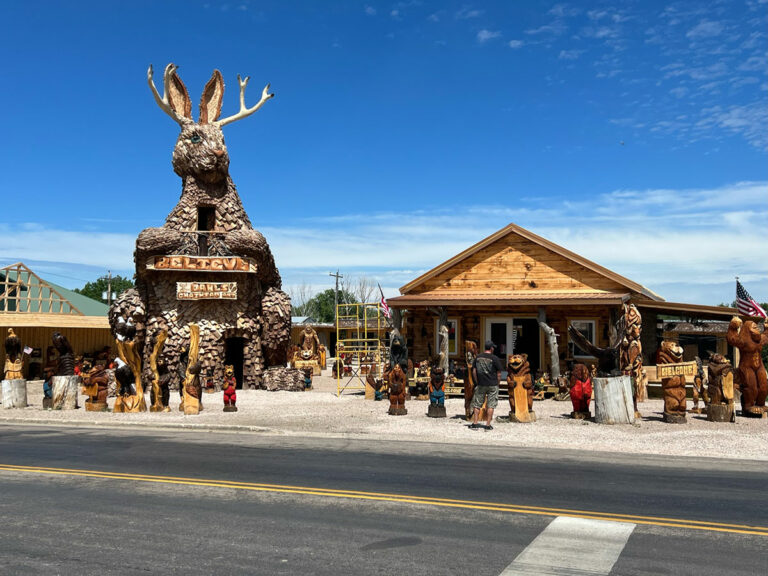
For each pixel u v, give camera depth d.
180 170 23.30
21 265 32.06
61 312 33.34
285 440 11.91
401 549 5.54
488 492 7.61
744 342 14.81
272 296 23.53
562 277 20.28
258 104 24.98
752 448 10.66
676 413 13.68
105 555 5.39
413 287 21.61
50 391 17.58
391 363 19.64
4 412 16.62
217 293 22.25
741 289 17.92
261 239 22.59
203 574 4.96
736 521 6.40
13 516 6.61
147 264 21.75
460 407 16.92
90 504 7.10
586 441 11.37
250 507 6.94
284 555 5.38
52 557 5.34
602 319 19.95
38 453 10.55
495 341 21.08
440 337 19.77
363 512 6.73
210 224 24.05
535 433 12.26
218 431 13.38
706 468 9.08
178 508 6.91
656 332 24.03
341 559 5.28
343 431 12.70
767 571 5.03
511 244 20.92
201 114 23.83
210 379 22.19
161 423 14.05
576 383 14.27
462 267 21.30
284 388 23.27
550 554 5.41
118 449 10.91
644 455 10.14
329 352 60.97
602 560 5.26
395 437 12.05
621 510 6.80
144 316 22.36
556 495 7.46
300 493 7.57
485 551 5.48
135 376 16.94
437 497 7.36
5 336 29.77
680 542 5.73
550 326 20.53
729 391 13.88
